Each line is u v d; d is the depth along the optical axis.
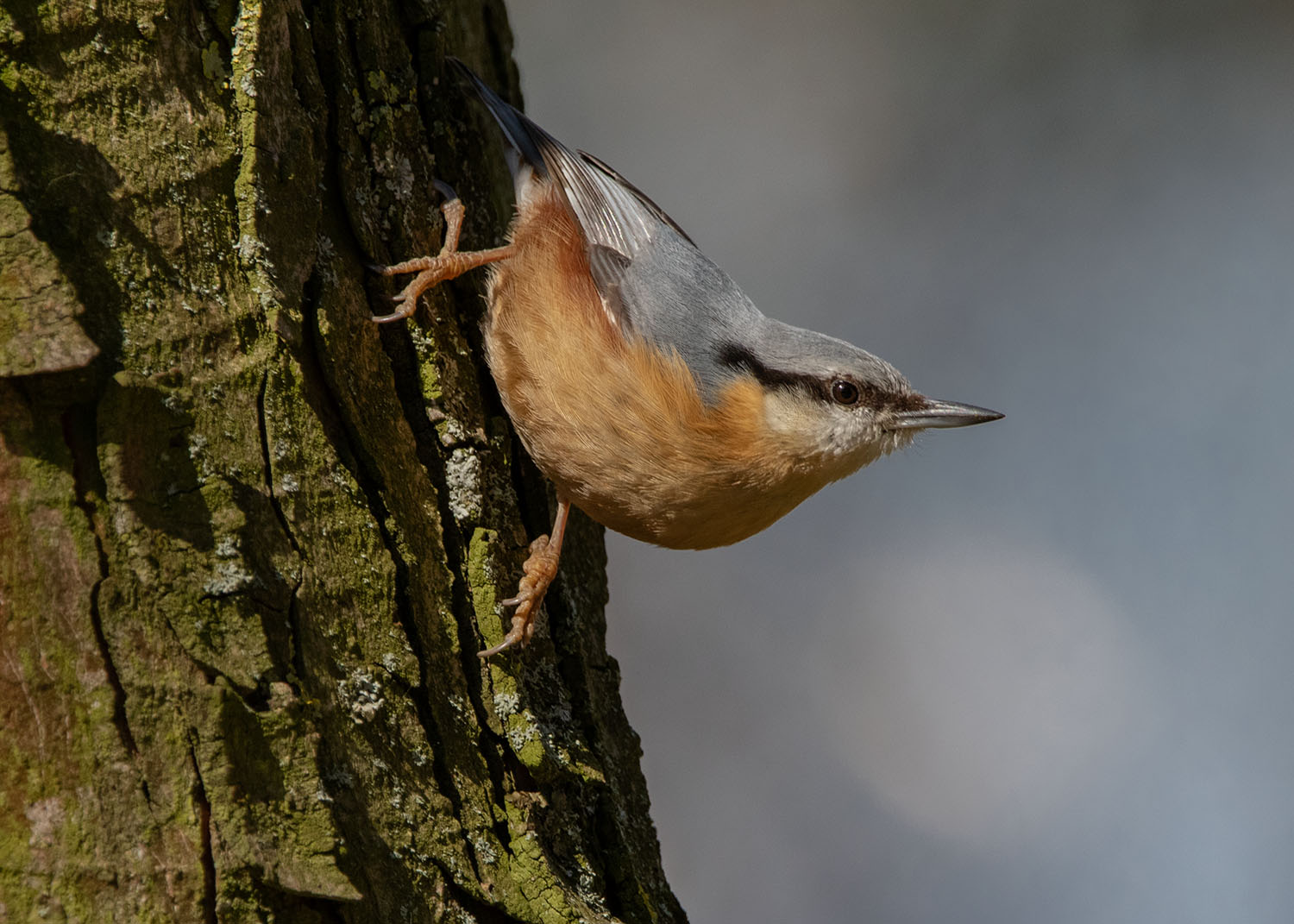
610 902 3.62
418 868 3.59
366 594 3.59
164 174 3.59
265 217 3.59
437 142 3.65
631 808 3.65
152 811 3.57
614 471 3.65
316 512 3.59
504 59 3.68
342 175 3.62
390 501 3.61
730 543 3.67
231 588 3.58
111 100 3.58
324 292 3.61
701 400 3.65
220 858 3.57
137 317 3.58
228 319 3.59
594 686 3.65
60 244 3.58
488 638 3.62
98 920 3.57
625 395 3.65
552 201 3.66
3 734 3.57
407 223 3.63
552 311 3.65
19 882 3.57
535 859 3.60
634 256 3.66
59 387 3.57
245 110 3.59
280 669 3.58
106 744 3.57
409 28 3.64
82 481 3.57
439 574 3.61
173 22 3.59
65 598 3.57
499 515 3.64
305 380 3.60
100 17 3.58
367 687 3.59
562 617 3.65
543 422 3.65
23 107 3.58
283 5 3.60
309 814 3.58
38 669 3.57
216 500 3.58
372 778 3.59
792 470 3.66
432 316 3.63
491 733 3.61
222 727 3.57
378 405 3.61
